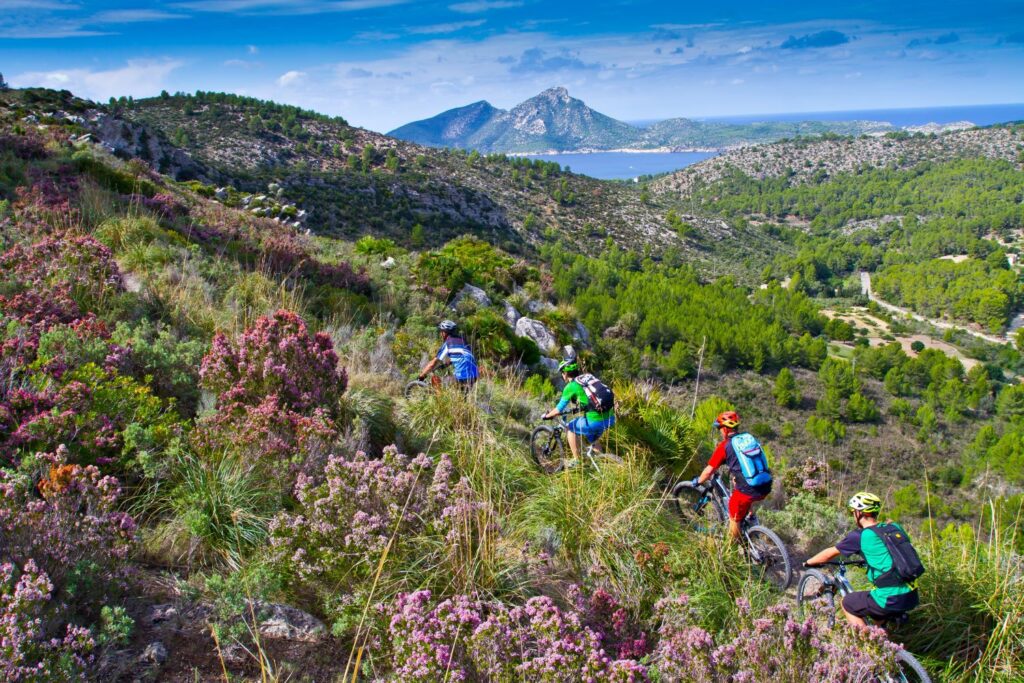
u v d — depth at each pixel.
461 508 3.90
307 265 13.21
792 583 5.03
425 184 147.38
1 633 2.19
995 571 4.56
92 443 3.77
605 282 128.00
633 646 3.54
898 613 3.97
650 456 6.96
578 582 4.20
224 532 3.60
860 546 4.11
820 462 7.59
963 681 3.94
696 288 144.88
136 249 9.21
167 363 5.24
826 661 3.18
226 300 8.27
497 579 3.74
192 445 4.12
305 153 170.50
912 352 152.12
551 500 4.88
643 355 88.75
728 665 3.14
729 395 94.12
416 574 3.59
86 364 4.48
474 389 6.61
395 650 2.82
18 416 3.86
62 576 2.67
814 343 115.56
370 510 3.84
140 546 3.25
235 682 2.59
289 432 4.46
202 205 17.50
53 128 19.67
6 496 2.90
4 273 6.38
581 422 6.12
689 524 5.65
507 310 17.33
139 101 187.25
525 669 2.79
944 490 56.06
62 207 10.12
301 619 3.08
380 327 10.60
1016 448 66.25
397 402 6.31
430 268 17.11
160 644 2.65
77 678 2.25
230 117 179.00
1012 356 144.62
